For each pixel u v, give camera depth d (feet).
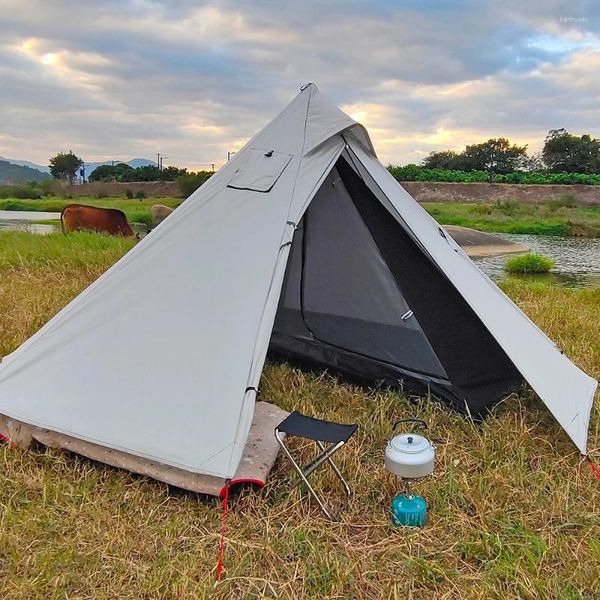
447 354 9.91
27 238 27.96
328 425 7.32
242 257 8.79
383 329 12.32
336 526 7.04
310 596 5.99
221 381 7.80
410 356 11.35
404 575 6.30
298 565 6.38
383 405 9.98
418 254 9.78
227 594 6.00
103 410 8.11
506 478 7.89
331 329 12.64
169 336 8.41
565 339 14.24
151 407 7.91
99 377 8.43
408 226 9.69
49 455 8.21
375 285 12.36
